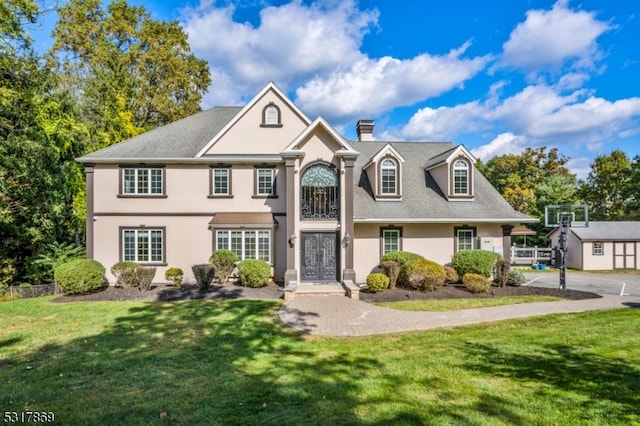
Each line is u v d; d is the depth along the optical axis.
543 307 13.84
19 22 18.33
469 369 7.51
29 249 21.42
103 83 29.36
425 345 9.38
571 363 7.79
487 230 20.08
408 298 15.42
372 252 19.58
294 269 17.42
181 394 6.33
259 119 19.92
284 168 19.77
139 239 19.19
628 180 43.88
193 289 17.08
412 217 19.05
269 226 18.55
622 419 5.34
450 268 17.67
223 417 5.45
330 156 18.25
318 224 18.02
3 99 18.31
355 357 8.42
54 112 23.19
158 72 35.22
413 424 5.20
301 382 6.87
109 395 6.30
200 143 20.50
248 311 13.09
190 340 9.71
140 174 19.36
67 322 11.56
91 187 19.02
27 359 8.23
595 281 22.52
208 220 19.44
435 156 23.31
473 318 12.30
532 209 40.09
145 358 8.28
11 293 17.20
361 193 20.50
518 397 6.12
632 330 10.44
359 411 5.63
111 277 18.94
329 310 13.41
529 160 46.97
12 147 19.14
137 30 34.78
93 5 32.56
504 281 17.31
